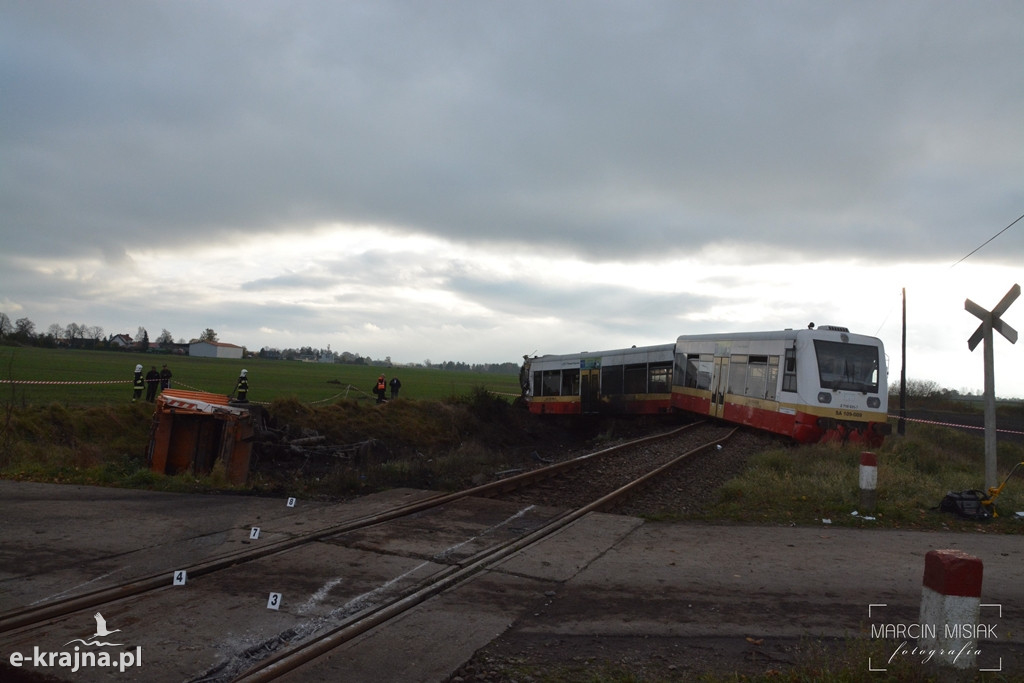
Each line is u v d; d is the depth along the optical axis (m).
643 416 33.72
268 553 7.52
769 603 6.70
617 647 5.56
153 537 7.94
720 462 17.61
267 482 14.33
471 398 35.72
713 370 27.05
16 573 6.45
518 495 12.36
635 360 34.06
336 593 6.38
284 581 6.64
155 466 15.28
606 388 36.16
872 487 11.28
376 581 6.78
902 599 6.91
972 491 11.52
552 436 36.78
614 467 16.33
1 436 15.09
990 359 11.73
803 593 7.02
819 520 10.59
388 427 27.91
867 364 21.97
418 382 77.62
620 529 9.60
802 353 21.62
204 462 15.61
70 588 6.11
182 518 8.98
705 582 7.29
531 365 44.44
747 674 5.11
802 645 5.68
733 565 7.95
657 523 10.17
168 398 15.74
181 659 4.88
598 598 6.69
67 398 26.88
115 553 7.24
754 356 24.17
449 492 11.81
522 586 6.91
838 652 5.49
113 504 9.68
